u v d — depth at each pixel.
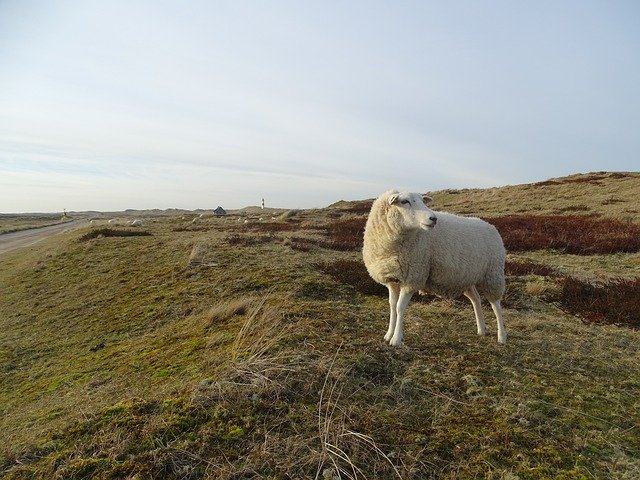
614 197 25.34
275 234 17.88
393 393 4.16
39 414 4.80
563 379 4.85
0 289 13.52
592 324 7.41
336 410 3.74
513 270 10.77
